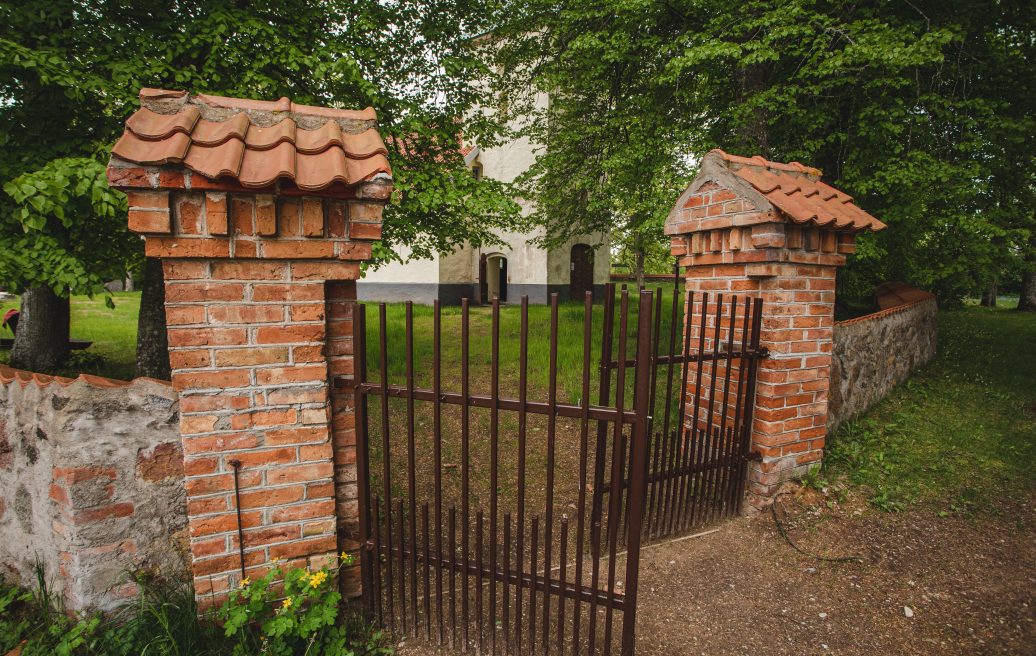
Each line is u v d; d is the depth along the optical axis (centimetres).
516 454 454
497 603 265
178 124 189
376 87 648
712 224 348
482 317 1198
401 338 904
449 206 741
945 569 286
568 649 232
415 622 234
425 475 416
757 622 254
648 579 287
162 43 511
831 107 695
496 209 720
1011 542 304
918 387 547
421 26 729
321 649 218
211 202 188
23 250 428
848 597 270
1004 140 657
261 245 199
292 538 224
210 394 204
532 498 384
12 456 244
